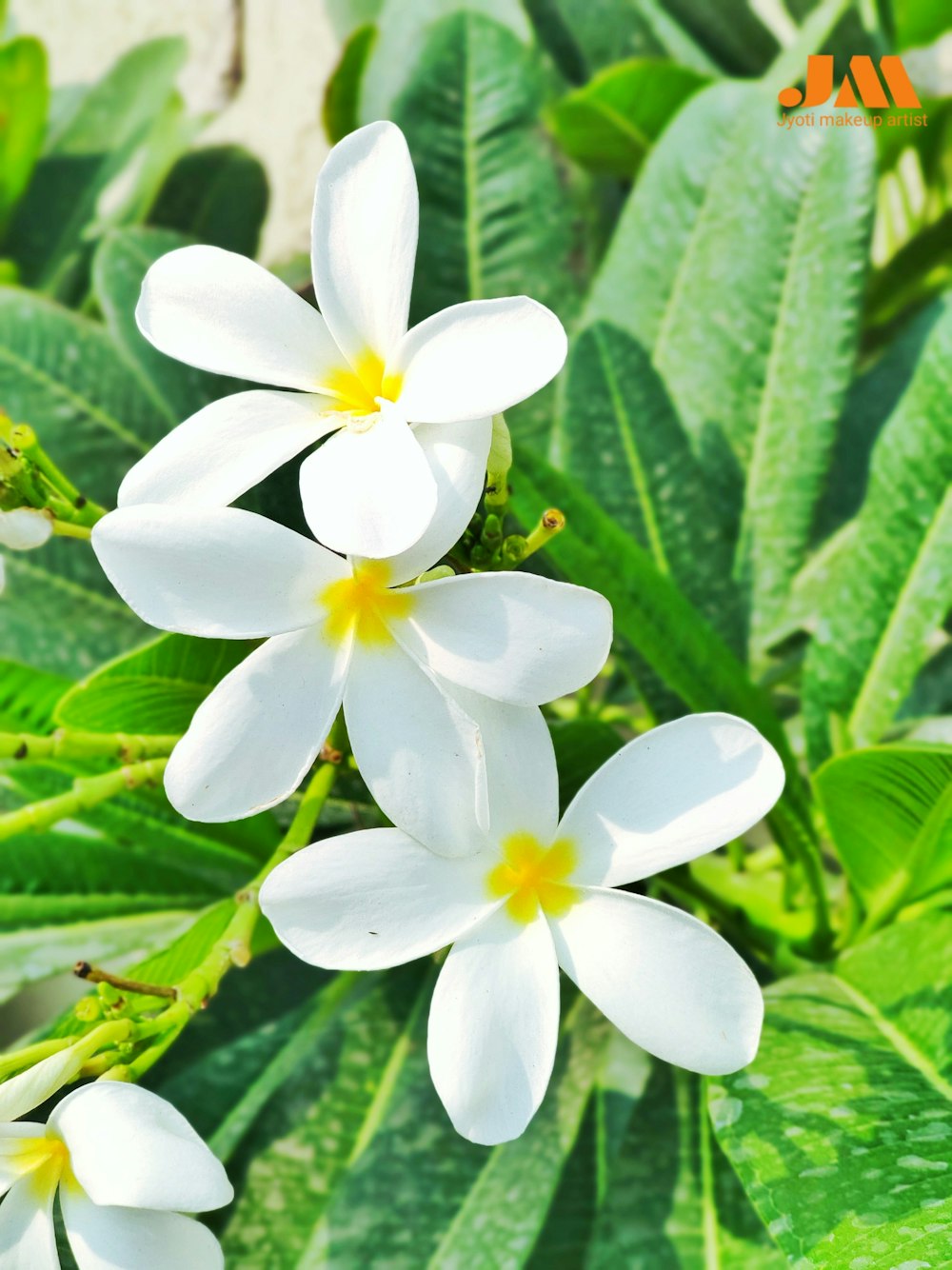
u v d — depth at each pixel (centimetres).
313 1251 51
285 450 42
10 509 45
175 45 86
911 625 55
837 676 56
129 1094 41
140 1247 41
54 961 55
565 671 41
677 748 43
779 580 61
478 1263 49
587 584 51
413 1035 55
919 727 61
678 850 42
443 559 45
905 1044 47
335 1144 53
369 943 42
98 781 47
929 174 78
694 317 62
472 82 67
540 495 51
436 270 65
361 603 42
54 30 101
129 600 41
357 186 43
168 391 60
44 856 56
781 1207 43
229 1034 57
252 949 53
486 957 42
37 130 78
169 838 55
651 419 59
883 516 55
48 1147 42
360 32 69
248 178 81
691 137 63
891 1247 41
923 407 55
